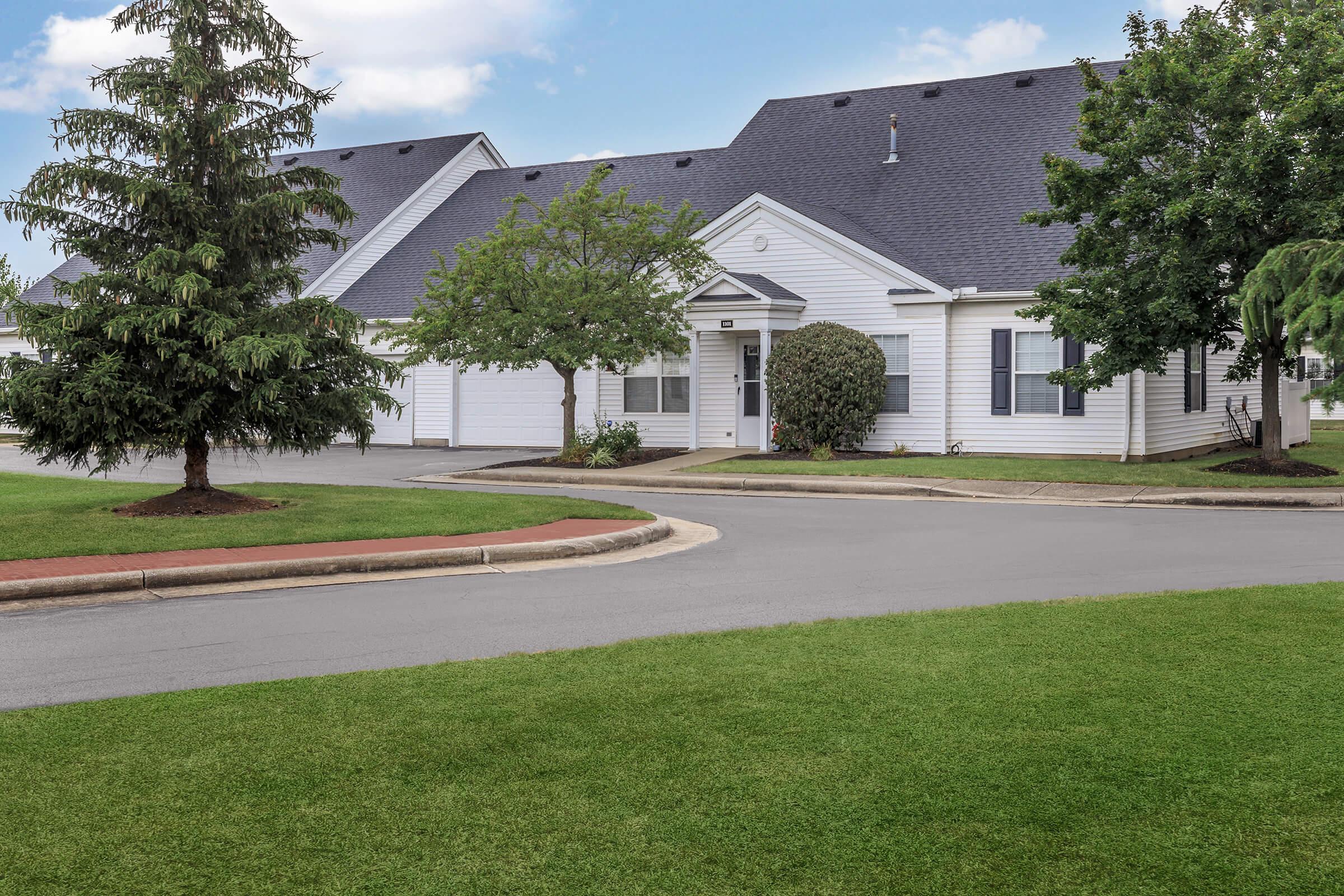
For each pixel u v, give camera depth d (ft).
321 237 47.80
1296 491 52.01
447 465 74.02
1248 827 13.61
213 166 45.80
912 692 19.38
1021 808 14.25
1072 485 57.11
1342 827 13.56
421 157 108.06
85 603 29.19
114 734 17.46
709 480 61.00
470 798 14.73
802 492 58.70
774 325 73.97
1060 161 59.26
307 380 45.85
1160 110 56.44
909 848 13.11
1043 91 85.66
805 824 13.80
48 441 42.29
